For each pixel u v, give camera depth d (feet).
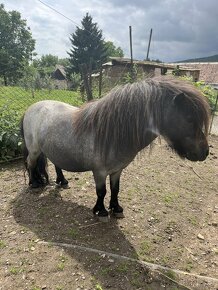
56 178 14.92
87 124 10.49
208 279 9.69
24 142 13.73
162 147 22.81
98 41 153.28
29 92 38.75
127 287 8.98
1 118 18.81
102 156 10.41
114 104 9.80
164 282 9.36
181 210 13.79
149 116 9.39
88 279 9.13
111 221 12.14
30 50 162.40
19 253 10.03
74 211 12.64
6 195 13.78
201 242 11.63
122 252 10.44
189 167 19.61
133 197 14.38
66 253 10.12
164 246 11.10
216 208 14.44
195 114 9.04
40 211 12.51
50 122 11.80
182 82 9.61
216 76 104.06
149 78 10.07
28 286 8.74
